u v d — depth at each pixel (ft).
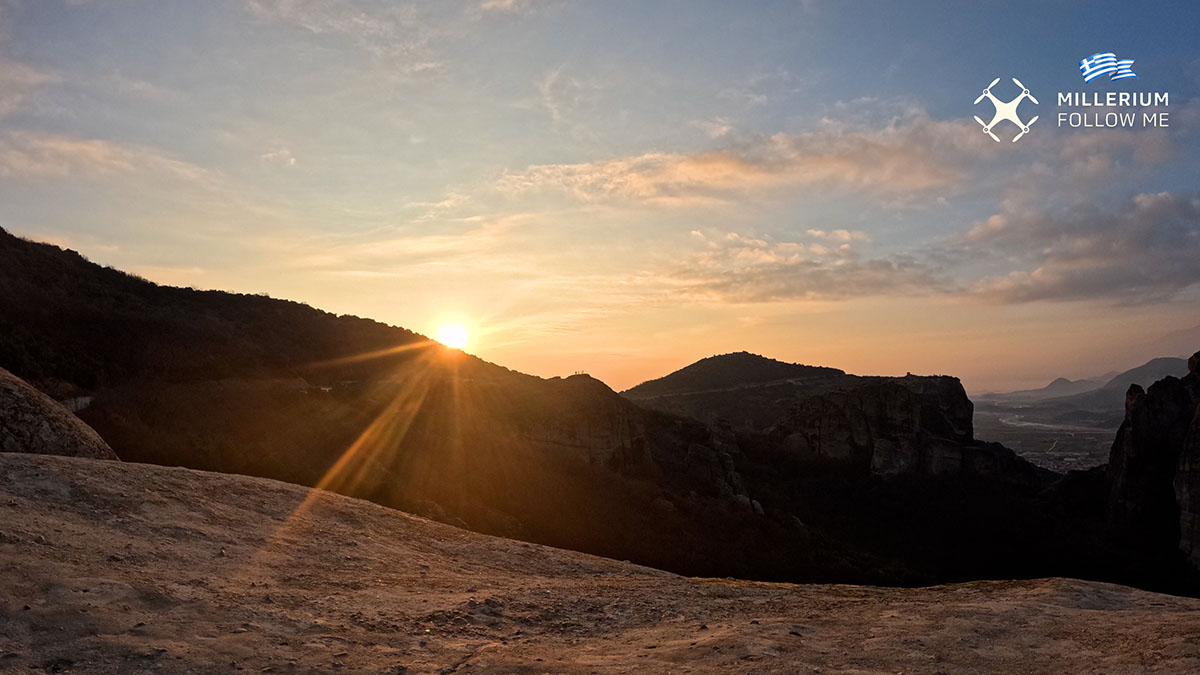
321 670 24.77
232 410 138.62
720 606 38.40
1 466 45.34
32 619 25.85
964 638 30.35
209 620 28.71
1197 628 29.78
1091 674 25.07
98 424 108.37
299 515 52.60
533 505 151.33
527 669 25.95
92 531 38.88
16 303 154.30
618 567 55.52
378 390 198.29
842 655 28.04
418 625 31.89
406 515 60.54
